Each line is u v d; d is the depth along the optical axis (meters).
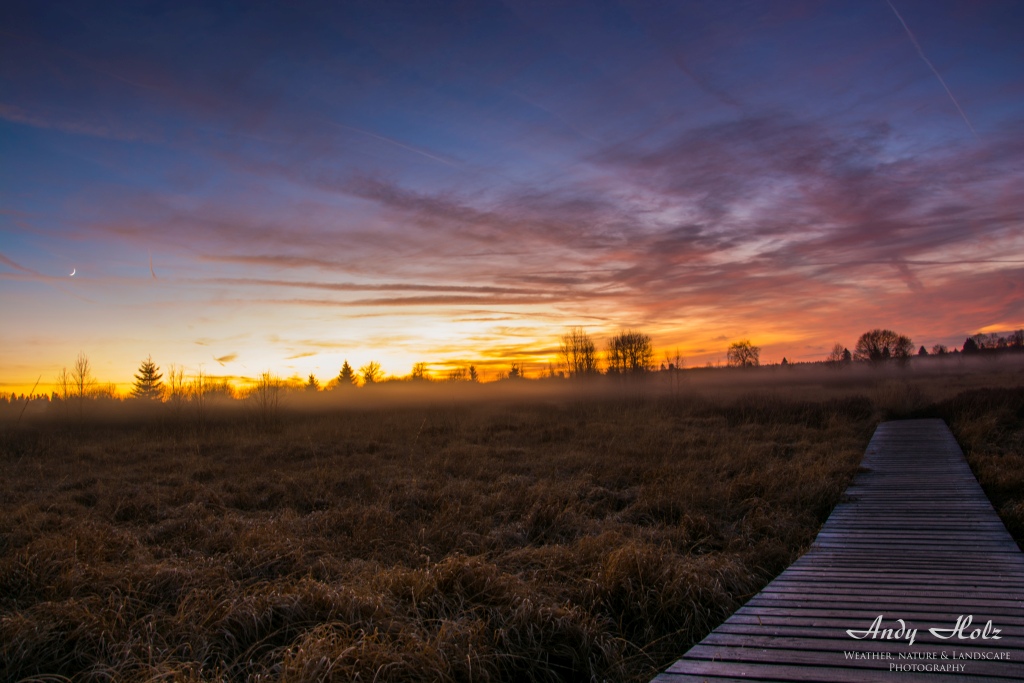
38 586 6.11
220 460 16.09
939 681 3.82
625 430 19.50
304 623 5.08
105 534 8.08
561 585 6.45
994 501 9.95
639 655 5.18
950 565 6.62
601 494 11.08
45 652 4.73
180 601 5.74
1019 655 4.13
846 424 19.78
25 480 12.84
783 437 17.78
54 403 26.83
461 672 4.54
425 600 5.64
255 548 7.55
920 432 17.83
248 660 4.63
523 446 17.31
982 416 18.28
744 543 8.08
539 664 4.91
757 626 4.89
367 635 4.71
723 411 23.81
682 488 10.73
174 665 4.50
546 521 9.26
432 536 8.64
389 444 17.88
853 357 77.81
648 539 8.29
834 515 9.36
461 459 14.91
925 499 10.03
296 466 14.91
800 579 6.29
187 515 9.80
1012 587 5.71
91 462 15.70
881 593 5.66
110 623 5.14
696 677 4.02
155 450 17.89
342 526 9.17
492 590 5.80
